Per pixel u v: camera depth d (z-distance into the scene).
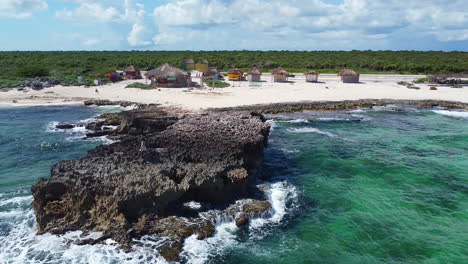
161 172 20.64
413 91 66.06
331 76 85.75
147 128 36.03
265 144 31.39
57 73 81.81
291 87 68.81
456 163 29.55
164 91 63.22
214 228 18.95
